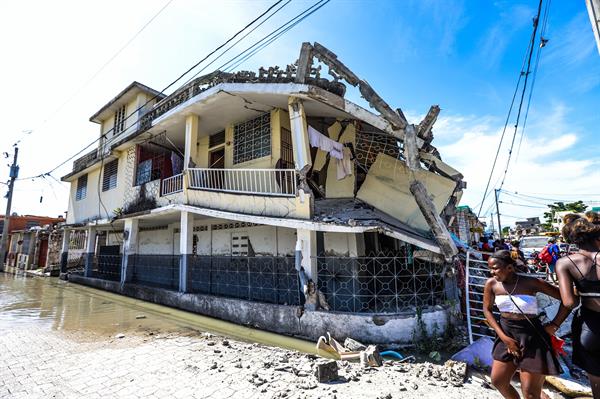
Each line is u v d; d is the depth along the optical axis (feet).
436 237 24.47
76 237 76.74
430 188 30.25
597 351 8.79
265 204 27.32
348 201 29.99
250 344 20.93
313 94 25.02
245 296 30.83
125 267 44.04
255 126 35.06
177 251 45.55
